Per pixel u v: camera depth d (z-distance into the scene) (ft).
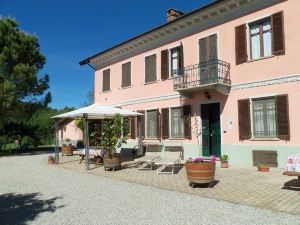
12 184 33.53
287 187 28.19
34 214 21.65
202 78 49.19
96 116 50.93
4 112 74.69
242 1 43.86
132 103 65.21
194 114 51.37
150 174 38.19
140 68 63.62
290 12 39.40
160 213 21.15
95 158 52.03
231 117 45.50
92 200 25.31
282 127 39.09
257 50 43.37
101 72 76.02
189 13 49.85
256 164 41.65
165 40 57.77
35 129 96.84
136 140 63.26
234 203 23.26
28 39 76.02
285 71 39.60
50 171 43.55
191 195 26.35
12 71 71.51
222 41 47.47
